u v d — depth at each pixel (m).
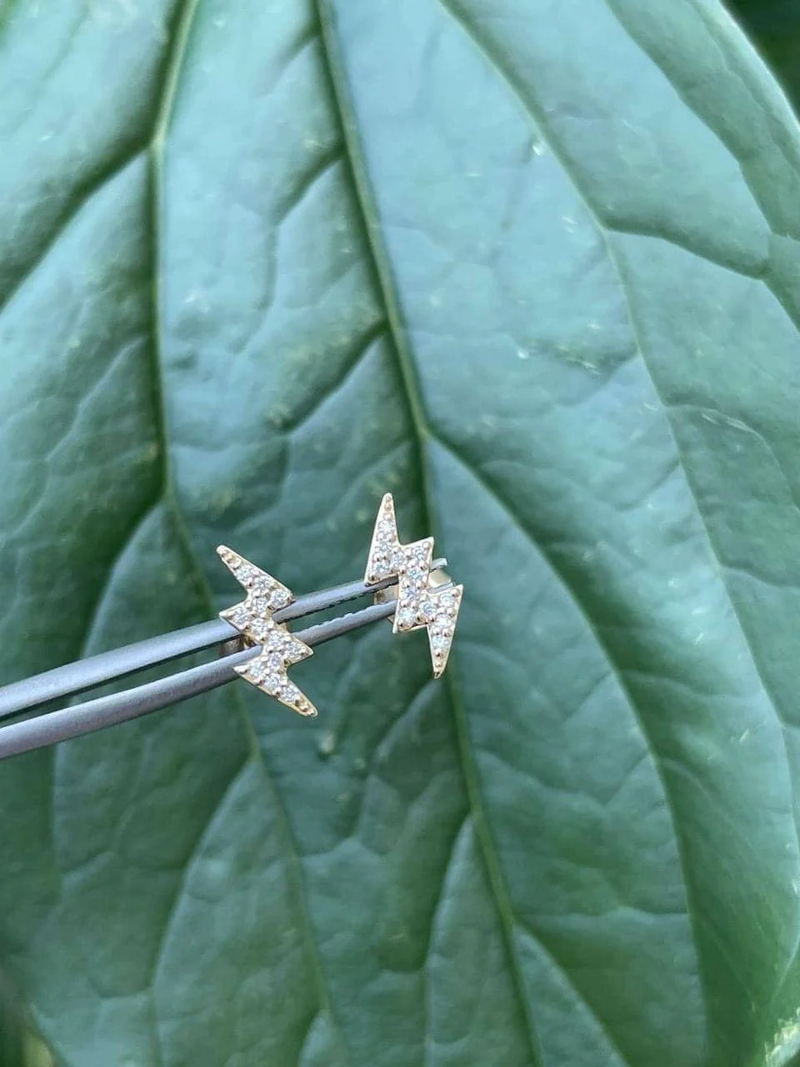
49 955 0.06
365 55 0.06
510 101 0.06
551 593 0.07
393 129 0.06
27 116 0.06
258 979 0.07
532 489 0.06
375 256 0.06
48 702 0.06
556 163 0.06
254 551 0.06
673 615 0.06
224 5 0.06
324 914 0.07
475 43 0.06
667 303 0.06
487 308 0.06
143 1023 0.06
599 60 0.06
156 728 0.06
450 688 0.07
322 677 0.07
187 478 0.06
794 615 0.06
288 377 0.06
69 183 0.06
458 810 0.07
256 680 0.06
